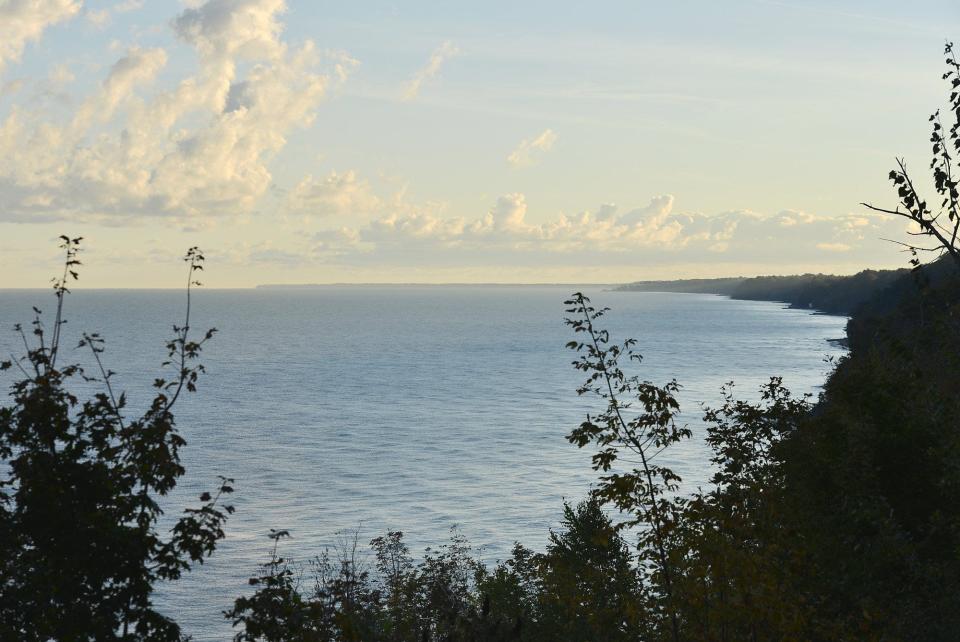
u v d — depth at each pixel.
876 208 14.71
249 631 10.59
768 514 13.52
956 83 14.80
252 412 197.12
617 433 12.75
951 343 17.64
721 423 20.11
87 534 10.44
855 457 17.94
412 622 15.22
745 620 11.70
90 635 10.26
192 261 11.66
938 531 16.67
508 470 128.38
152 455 10.82
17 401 10.84
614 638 15.02
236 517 99.06
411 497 111.25
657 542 12.37
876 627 14.33
